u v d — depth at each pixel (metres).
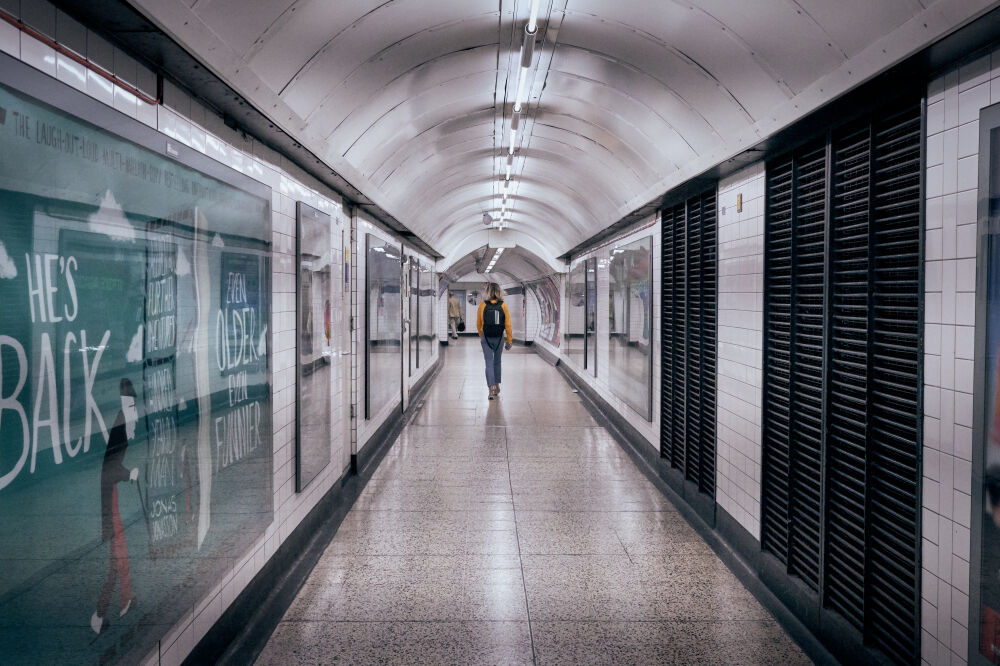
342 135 4.26
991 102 2.13
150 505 2.27
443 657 3.11
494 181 9.36
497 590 3.85
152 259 2.30
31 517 1.67
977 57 2.19
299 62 3.10
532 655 3.13
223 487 2.91
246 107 2.92
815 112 2.98
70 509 1.84
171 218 2.44
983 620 2.15
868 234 2.86
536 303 24.66
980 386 2.15
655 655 3.14
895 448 2.69
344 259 5.66
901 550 2.68
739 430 4.34
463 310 35.62
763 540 3.96
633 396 7.42
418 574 4.07
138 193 2.21
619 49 3.84
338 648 3.19
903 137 2.66
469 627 3.40
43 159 1.72
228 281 2.97
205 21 2.31
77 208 1.87
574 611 3.60
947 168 2.34
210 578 2.76
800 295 3.63
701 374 5.14
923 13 2.14
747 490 4.19
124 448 2.11
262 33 2.67
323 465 4.75
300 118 3.48
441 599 3.73
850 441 3.08
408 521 5.07
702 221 5.20
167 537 2.39
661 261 6.28
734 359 4.46
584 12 3.46
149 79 2.35
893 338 2.73
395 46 3.56
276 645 3.22
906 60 2.29
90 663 1.92
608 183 6.88
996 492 2.08
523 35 3.83
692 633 3.37
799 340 3.65
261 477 3.41
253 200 3.29
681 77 3.82
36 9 1.73
